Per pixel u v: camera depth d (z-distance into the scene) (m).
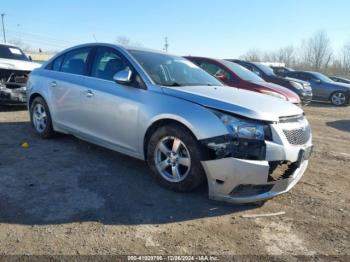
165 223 3.25
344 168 5.35
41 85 5.73
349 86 16.38
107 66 4.75
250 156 3.37
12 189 3.80
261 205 3.74
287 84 12.90
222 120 3.47
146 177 4.34
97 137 4.76
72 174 4.33
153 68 4.44
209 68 8.82
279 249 2.92
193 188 3.76
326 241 3.09
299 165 3.69
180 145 3.78
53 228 3.05
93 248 2.79
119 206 3.53
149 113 3.99
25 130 6.56
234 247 2.92
